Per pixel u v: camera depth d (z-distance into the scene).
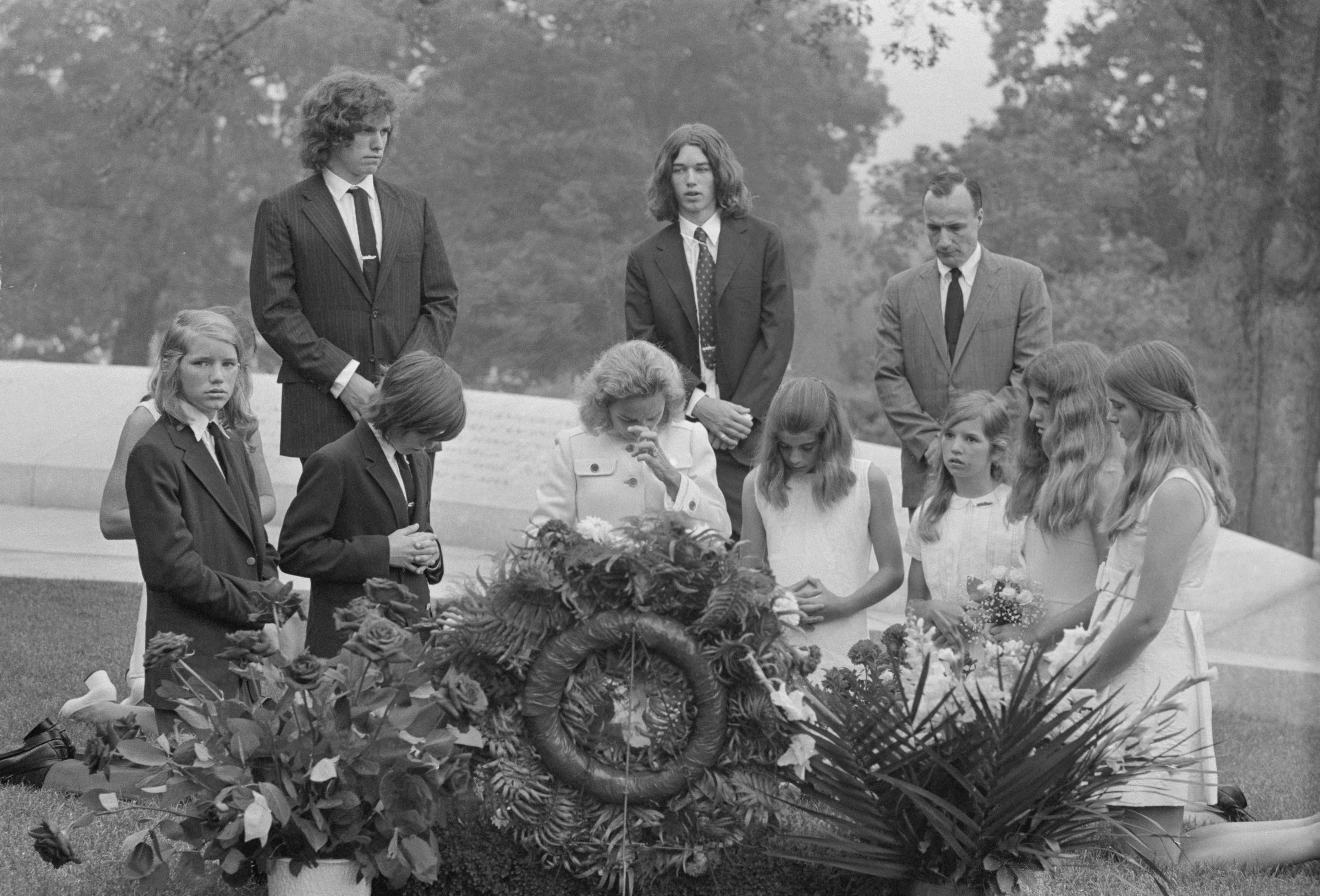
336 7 21.45
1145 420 4.21
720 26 20.50
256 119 22.48
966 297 6.20
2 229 22.52
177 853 3.13
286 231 5.39
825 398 4.80
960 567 4.87
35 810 4.20
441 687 3.15
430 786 3.10
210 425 4.50
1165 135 18.20
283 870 3.11
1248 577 11.35
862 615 4.94
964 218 6.15
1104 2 18.34
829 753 3.15
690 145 6.05
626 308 6.20
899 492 12.06
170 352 4.36
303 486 4.35
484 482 12.53
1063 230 18.28
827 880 3.33
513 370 20.61
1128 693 4.23
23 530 11.37
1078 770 3.13
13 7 22.12
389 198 5.57
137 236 22.73
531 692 3.20
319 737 3.10
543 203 20.83
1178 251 18.16
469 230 20.92
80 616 7.62
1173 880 4.00
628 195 20.69
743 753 3.24
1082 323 17.62
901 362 6.29
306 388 5.36
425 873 3.07
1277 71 16.97
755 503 5.03
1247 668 8.81
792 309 6.11
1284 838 4.31
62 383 14.02
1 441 13.25
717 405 5.82
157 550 4.18
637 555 3.19
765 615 3.22
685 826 3.23
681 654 3.18
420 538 4.34
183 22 21.33
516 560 3.26
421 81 21.67
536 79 20.95
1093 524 4.66
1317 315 16.94
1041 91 18.64
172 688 3.24
